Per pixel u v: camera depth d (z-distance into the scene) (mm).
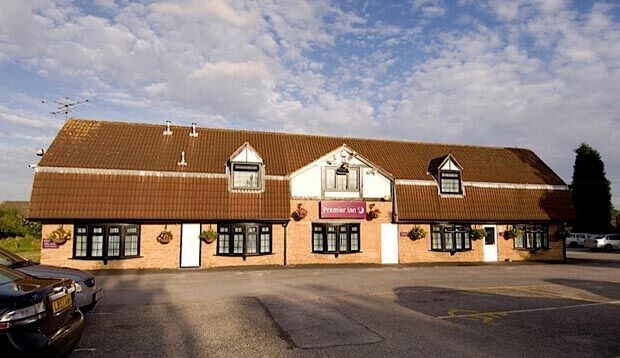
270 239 22781
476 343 8414
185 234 21531
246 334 9031
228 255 21953
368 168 24578
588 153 46156
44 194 19719
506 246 26688
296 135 27859
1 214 34938
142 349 8039
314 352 7859
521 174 28875
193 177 22109
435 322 10055
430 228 25234
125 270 20234
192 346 8219
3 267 7480
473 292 14188
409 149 29078
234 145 25156
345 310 11336
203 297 13242
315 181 23672
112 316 10648
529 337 8867
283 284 15969
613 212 47656
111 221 20406
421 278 17750
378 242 24281
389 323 9945
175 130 25359
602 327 9703
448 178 26156
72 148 21828
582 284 16203
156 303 12289
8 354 5367
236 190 22438
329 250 23438
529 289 14883
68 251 20000
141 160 22203
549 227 27719
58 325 6199
